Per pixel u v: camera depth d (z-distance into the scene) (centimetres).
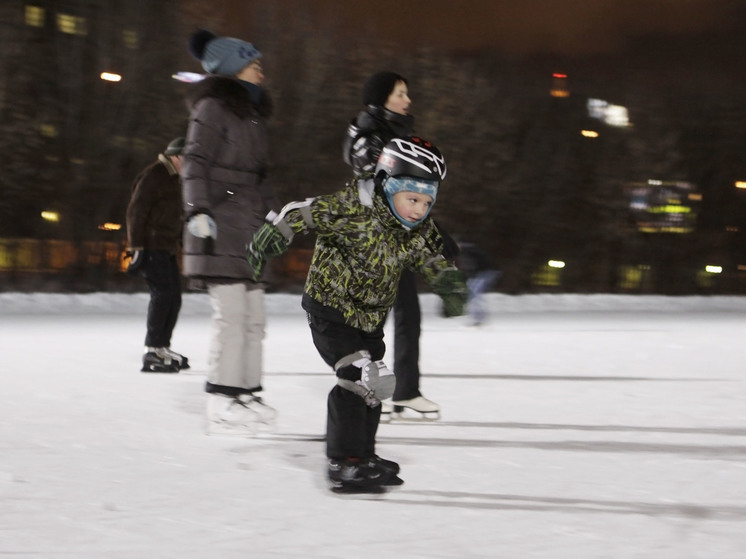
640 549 374
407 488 473
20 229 3153
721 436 616
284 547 374
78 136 3189
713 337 1499
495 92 4078
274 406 724
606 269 4297
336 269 462
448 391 821
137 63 3250
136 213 927
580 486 479
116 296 2262
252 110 629
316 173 3644
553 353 1198
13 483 476
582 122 4259
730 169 4428
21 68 3117
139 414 685
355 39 3753
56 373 921
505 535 393
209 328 1584
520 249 4091
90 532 392
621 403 756
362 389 467
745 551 373
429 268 471
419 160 447
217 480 486
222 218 616
